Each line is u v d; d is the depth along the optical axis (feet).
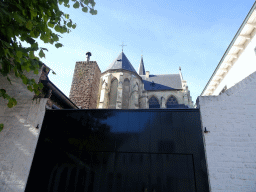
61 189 17.33
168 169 16.52
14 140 19.76
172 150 17.25
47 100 22.53
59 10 15.01
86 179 17.35
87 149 18.71
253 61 31.73
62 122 20.48
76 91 37.14
